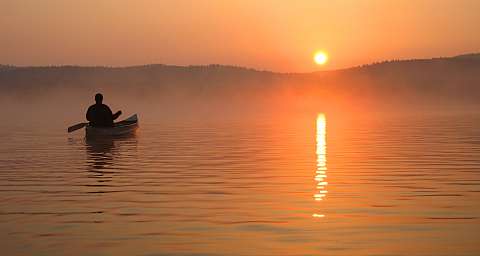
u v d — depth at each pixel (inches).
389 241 432.5
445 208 539.2
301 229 466.9
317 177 724.7
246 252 409.7
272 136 1381.6
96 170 802.8
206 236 449.4
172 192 629.9
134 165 851.4
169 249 417.4
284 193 617.9
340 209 537.3
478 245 421.1
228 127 1766.7
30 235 457.1
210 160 904.9
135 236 451.2
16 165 861.8
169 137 1364.4
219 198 593.6
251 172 771.4
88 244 431.8
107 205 565.0
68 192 636.1
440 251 408.5
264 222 490.3
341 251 409.7
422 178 709.9
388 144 1139.9
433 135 1358.3
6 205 568.7
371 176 729.0
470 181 684.1
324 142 1202.6
